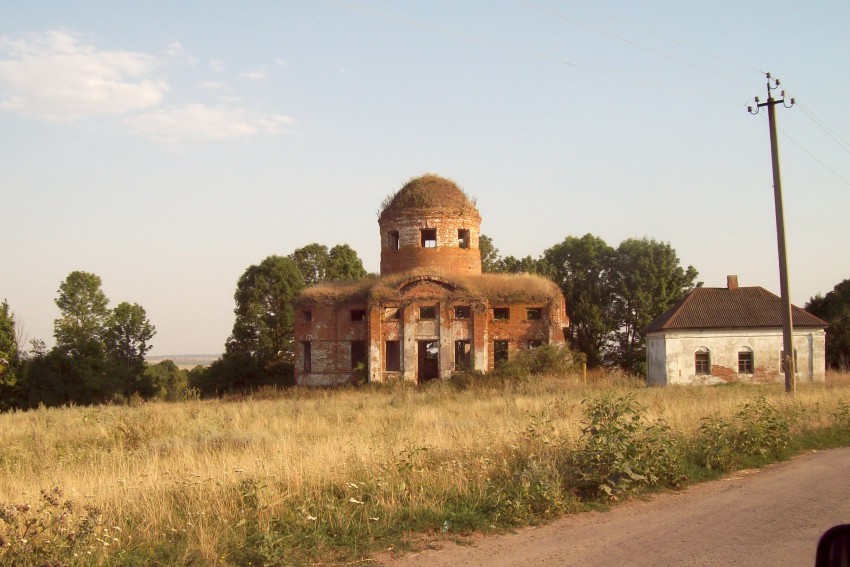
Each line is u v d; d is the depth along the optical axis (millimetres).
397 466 12805
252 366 61938
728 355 45031
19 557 8398
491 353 47281
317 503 11086
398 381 45062
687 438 16312
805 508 11312
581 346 66125
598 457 12680
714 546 9359
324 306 49906
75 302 65562
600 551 9258
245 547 9336
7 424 26078
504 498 11328
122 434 20891
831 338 55750
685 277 68625
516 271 71375
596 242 70562
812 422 19516
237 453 15586
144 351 71000
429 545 9633
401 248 51688
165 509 10594
